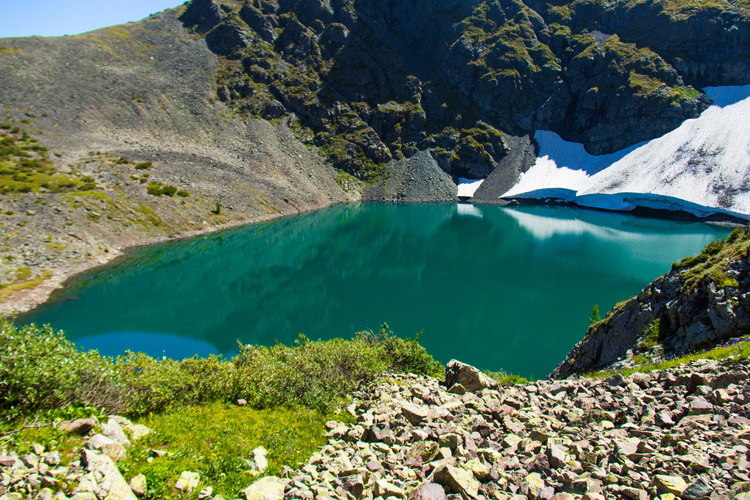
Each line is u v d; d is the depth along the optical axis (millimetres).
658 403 13266
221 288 70750
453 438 12000
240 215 115625
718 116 157250
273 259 89312
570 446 10938
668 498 8008
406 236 114125
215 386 18000
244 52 191625
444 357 46062
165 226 96188
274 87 186500
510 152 189625
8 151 97938
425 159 186875
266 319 57656
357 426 15695
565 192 170000
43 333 14266
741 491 7664
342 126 186750
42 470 8938
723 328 22438
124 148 119938
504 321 56406
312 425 16250
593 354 32969
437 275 78812
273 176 145250
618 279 74062
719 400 12180
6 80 126125
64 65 145375
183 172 118250
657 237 110875
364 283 74125
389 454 12391
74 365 13383
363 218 138000
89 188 92312
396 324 55812
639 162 160750
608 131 177000
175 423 14656
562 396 16500
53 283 65000
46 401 12133
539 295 66562
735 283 23328
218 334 52438
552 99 192875
